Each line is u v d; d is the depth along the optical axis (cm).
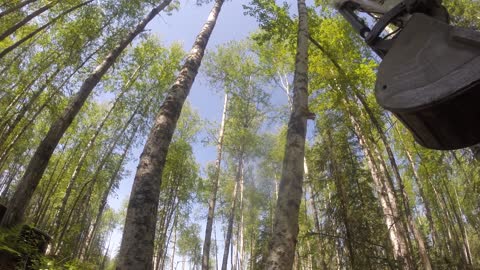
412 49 141
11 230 481
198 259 3172
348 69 848
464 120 126
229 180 2052
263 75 1541
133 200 362
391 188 780
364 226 812
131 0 1020
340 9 253
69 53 1162
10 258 438
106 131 1573
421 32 141
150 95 1470
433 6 175
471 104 122
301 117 412
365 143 879
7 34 774
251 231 2336
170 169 1605
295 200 338
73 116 630
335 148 945
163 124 444
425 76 130
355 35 899
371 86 845
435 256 1039
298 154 376
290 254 303
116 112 1509
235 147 1734
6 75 1194
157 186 384
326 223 930
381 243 837
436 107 126
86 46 1162
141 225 342
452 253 1301
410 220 723
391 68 145
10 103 1175
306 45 518
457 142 136
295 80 464
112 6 1051
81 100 655
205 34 634
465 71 117
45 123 1439
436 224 1661
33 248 492
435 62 129
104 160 1408
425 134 142
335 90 856
